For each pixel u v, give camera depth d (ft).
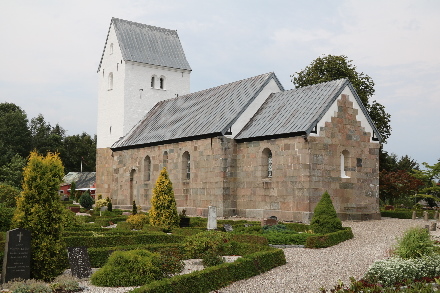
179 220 89.92
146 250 50.52
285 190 97.60
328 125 97.66
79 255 48.34
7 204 87.92
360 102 104.01
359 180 102.17
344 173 101.50
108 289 42.93
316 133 95.50
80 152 322.34
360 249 64.03
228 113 113.80
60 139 314.76
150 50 163.53
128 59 156.46
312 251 63.41
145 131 140.26
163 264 46.60
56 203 47.32
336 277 48.67
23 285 40.68
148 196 129.80
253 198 104.42
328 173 96.73
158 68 162.40
